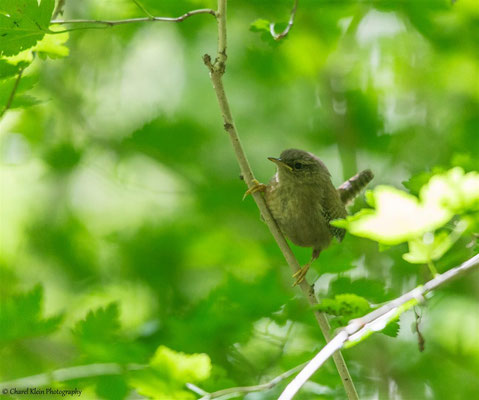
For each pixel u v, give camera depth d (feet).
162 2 41.22
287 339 27.25
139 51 47.70
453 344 36.45
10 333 21.77
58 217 46.32
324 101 46.52
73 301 43.16
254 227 44.50
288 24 25.64
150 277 43.52
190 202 46.39
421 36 44.57
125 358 22.47
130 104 47.83
